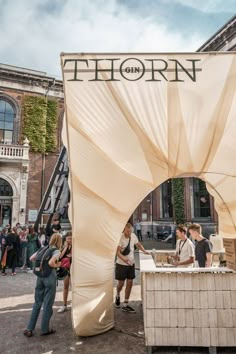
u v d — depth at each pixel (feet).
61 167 42.75
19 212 58.90
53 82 67.67
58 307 18.20
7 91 63.98
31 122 64.95
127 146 14.79
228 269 12.55
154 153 14.84
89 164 14.57
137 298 20.42
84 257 13.98
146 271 12.44
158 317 12.09
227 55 15.35
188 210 58.59
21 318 16.14
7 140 63.31
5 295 20.98
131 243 18.15
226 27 54.24
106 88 14.99
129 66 15.31
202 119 14.88
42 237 34.01
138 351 12.05
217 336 11.82
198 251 16.24
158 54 15.49
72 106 14.80
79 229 14.14
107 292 14.32
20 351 12.03
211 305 12.08
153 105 14.94
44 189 63.46
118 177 14.64
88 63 15.28
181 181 60.75
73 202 14.28
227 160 14.90
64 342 12.92
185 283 12.28
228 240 13.16
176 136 14.85
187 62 15.37
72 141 14.67
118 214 14.55
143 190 14.80
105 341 13.03
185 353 11.87
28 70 65.26
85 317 13.34
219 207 19.51
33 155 64.08
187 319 12.01
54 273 14.34
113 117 14.89
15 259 29.40
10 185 59.72
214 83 15.02
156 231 67.92
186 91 14.99
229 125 14.85
